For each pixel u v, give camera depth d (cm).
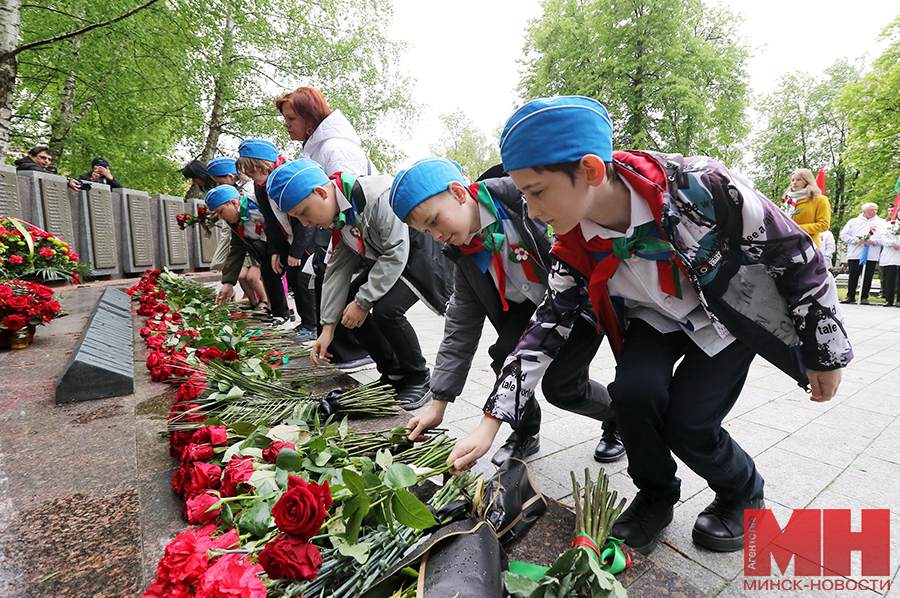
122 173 1288
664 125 1767
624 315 159
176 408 185
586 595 104
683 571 145
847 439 243
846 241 936
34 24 912
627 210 120
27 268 503
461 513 121
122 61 1016
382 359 297
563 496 184
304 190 217
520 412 141
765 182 2733
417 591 92
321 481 129
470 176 3806
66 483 139
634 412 142
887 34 1716
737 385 146
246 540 107
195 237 980
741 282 123
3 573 101
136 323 397
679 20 1691
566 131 102
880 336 542
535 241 169
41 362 266
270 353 288
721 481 149
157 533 120
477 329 182
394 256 234
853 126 1812
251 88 1332
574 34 1823
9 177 600
